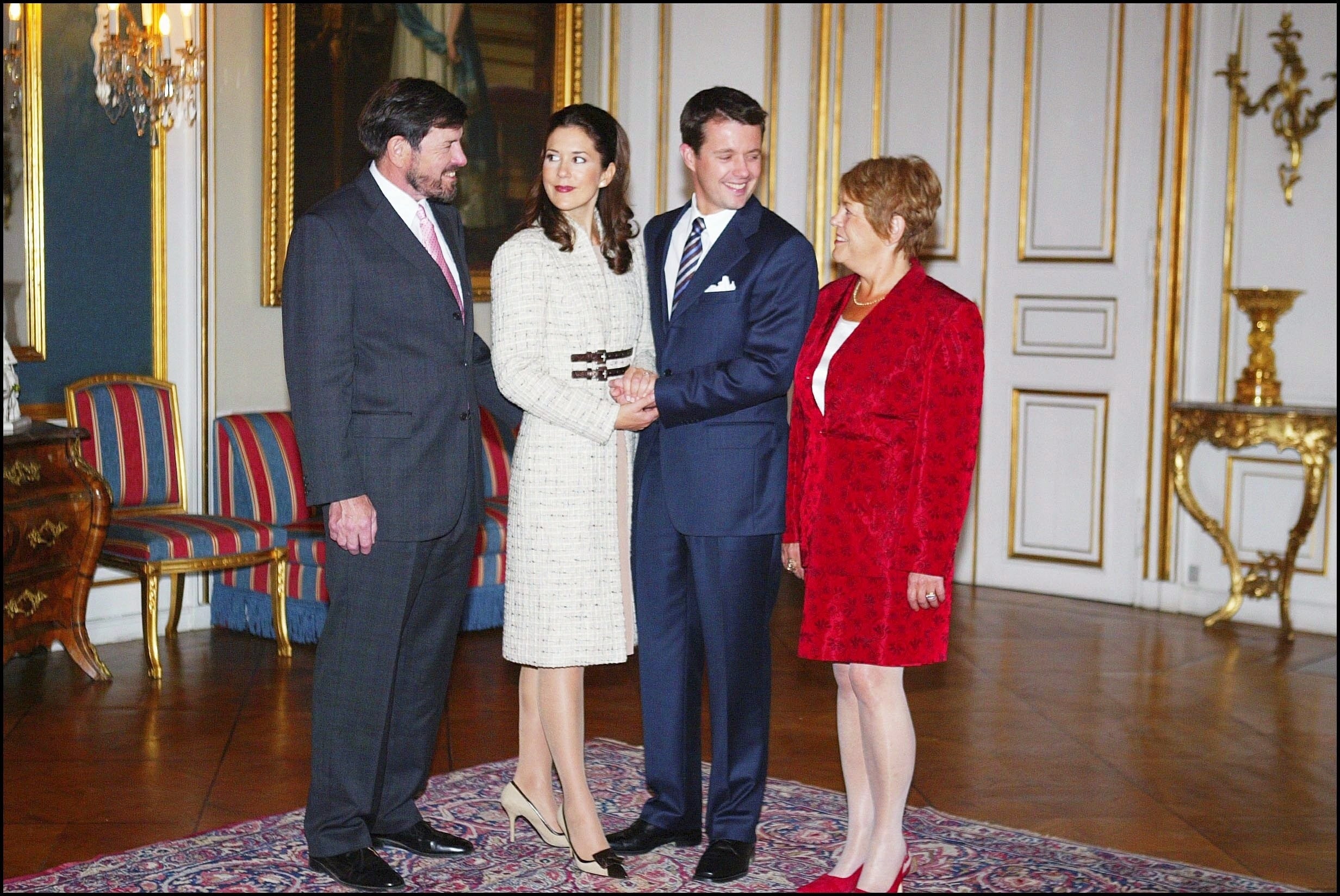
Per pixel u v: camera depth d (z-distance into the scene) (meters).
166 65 4.88
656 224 3.29
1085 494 6.55
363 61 6.13
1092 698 4.85
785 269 3.06
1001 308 6.74
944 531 2.81
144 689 4.76
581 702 3.15
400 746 3.27
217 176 5.72
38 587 4.73
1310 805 3.81
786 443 3.18
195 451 5.71
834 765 4.05
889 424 2.87
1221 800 3.83
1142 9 6.28
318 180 5.99
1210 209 6.21
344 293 2.98
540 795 3.30
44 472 4.72
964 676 5.12
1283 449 5.79
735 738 3.18
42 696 4.67
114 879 3.12
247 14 5.75
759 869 3.22
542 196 3.10
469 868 3.21
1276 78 6.01
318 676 3.11
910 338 2.85
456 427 3.12
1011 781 3.96
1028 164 6.61
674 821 3.31
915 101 6.86
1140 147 6.32
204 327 5.70
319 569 5.36
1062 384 6.59
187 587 5.64
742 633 3.13
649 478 3.20
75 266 5.33
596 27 7.18
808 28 6.95
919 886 3.15
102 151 5.38
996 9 6.63
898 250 2.91
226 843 3.35
